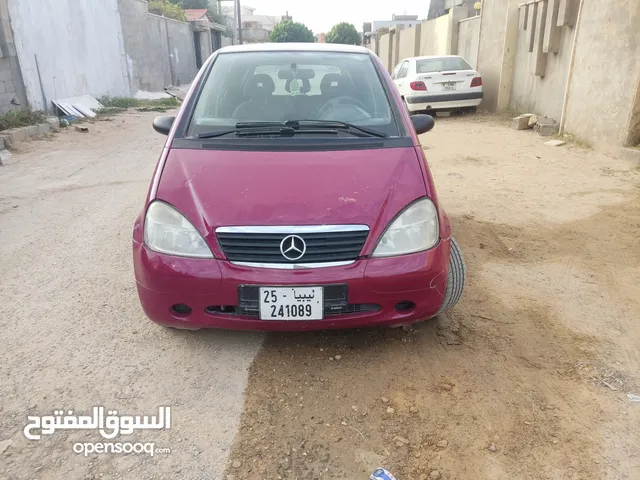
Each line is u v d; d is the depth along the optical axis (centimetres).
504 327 326
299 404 257
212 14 4834
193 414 251
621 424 245
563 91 979
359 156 296
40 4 1193
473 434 239
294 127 324
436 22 1841
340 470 220
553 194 603
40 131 998
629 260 425
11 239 468
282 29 5050
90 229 492
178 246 262
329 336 313
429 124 378
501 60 1238
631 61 713
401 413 252
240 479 215
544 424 245
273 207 261
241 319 265
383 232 261
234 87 357
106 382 273
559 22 938
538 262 422
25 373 279
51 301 355
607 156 770
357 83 363
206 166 287
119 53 1741
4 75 1046
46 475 217
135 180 676
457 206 562
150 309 275
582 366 288
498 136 991
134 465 222
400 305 275
